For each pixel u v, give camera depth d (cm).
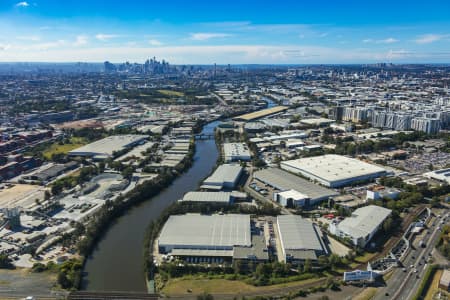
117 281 18862
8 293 17450
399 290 17438
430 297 16812
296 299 16925
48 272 19300
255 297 16888
